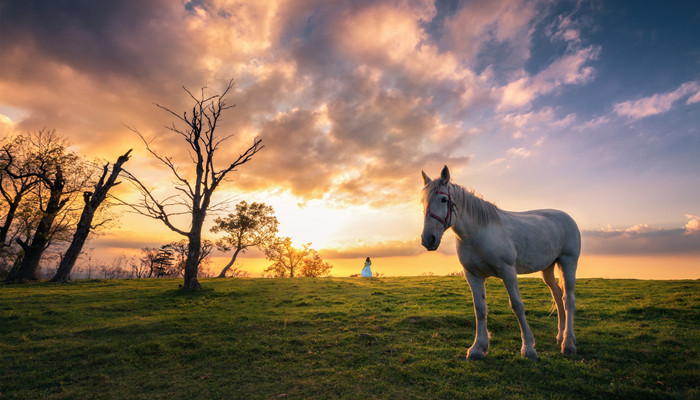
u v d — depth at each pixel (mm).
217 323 8320
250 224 34938
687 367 4703
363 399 3980
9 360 5789
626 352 5523
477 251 5102
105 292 15195
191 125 17219
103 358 5734
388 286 16172
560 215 6262
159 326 8047
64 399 4293
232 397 4203
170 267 44406
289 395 4184
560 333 6035
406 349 5961
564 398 3898
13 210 23266
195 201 16656
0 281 23859
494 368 4785
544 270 6418
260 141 17984
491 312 9234
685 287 11820
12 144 23578
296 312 9875
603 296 11438
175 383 4699
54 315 9789
